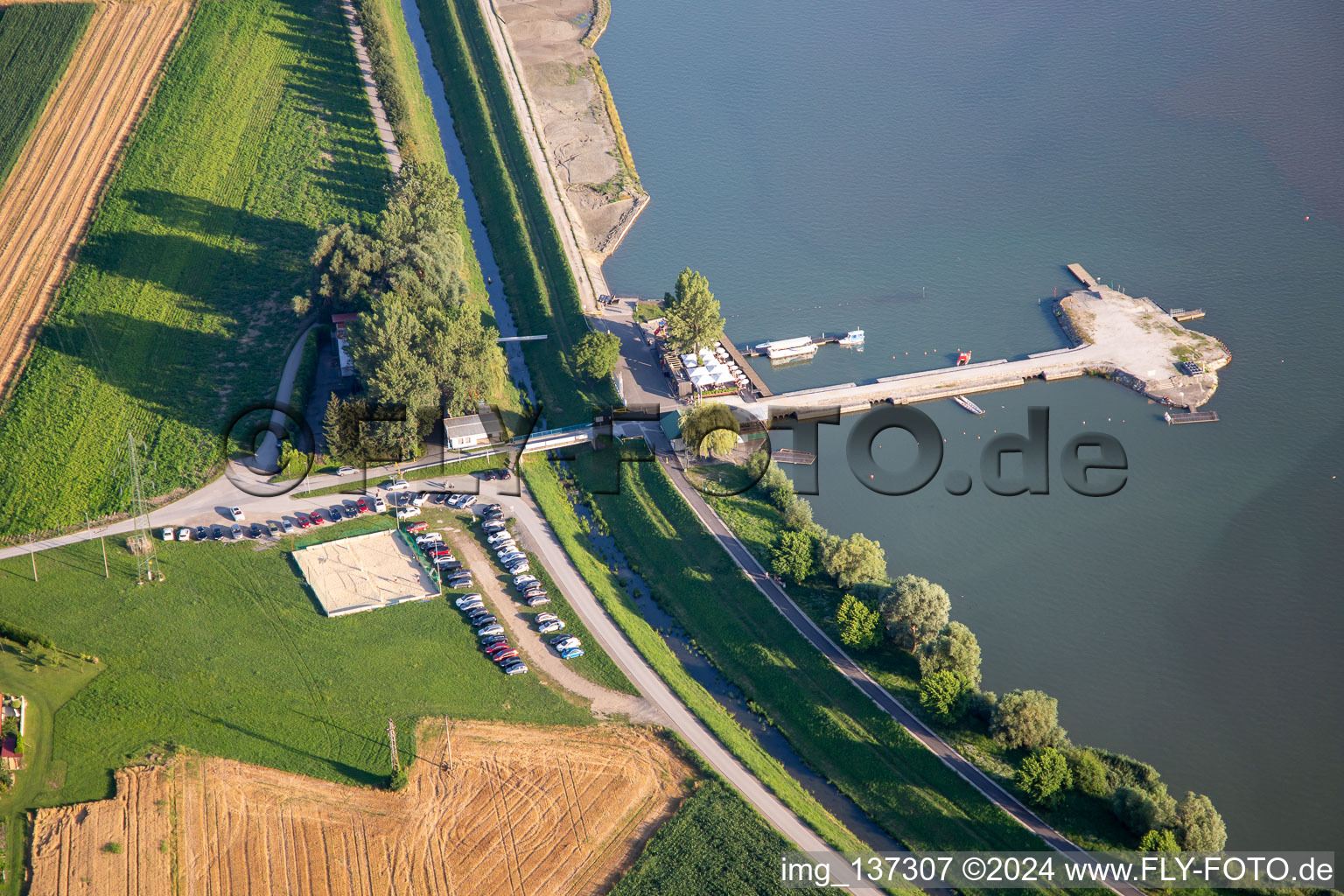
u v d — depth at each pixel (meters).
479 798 153.75
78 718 161.50
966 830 149.75
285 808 151.00
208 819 148.88
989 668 179.25
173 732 160.38
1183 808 146.62
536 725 165.38
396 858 145.38
